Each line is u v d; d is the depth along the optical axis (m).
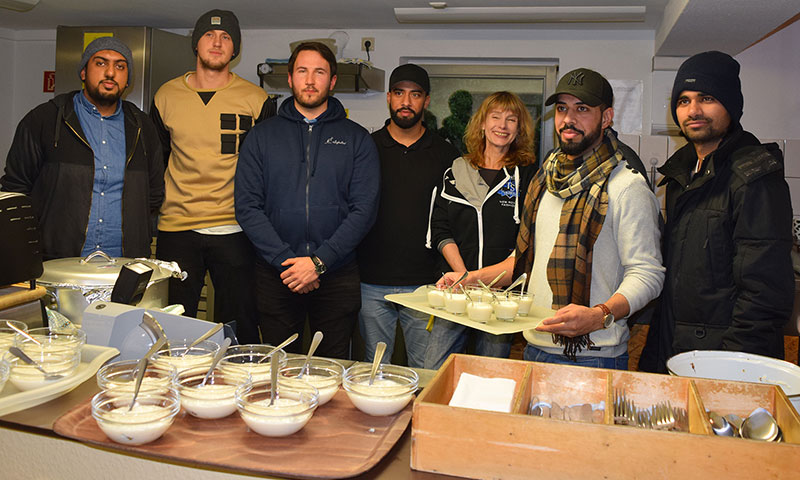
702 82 1.87
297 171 2.52
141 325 1.45
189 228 2.79
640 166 1.88
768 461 0.89
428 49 4.11
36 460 1.12
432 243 2.69
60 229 2.56
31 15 4.09
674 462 0.92
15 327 1.31
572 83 1.82
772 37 3.77
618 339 1.81
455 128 4.26
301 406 1.06
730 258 1.84
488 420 0.97
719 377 1.41
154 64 3.89
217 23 2.74
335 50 3.99
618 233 1.81
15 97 4.70
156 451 1.00
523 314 1.86
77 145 2.58
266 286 2.60
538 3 3.43
